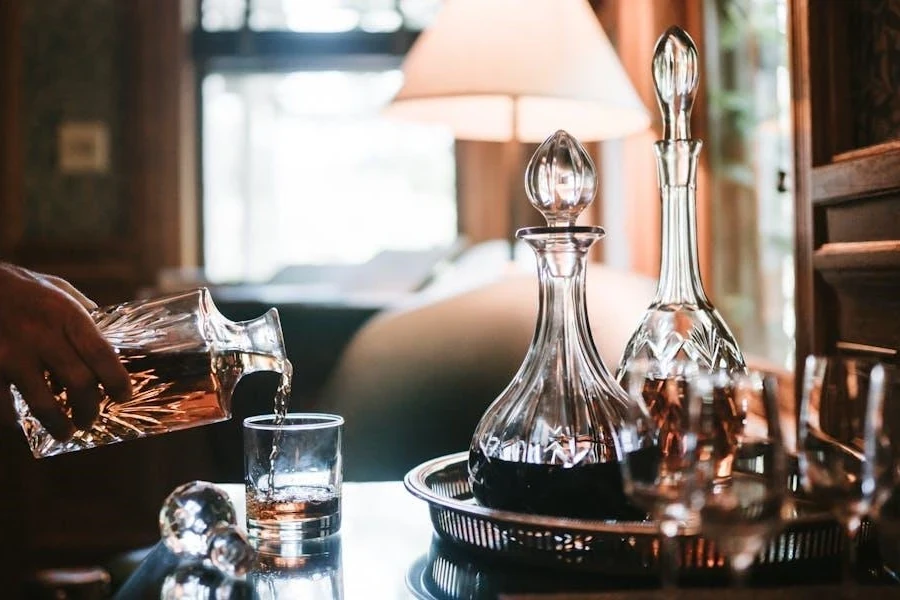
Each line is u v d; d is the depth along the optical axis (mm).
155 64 3232
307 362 1835
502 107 1848
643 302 1468
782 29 1604
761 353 1725
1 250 3170
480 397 1443
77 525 3053
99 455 3051
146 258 3229
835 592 629
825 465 647
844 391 667
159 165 3240
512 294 1508
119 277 3219
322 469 876
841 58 1031
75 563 2945
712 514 595
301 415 942
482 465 807
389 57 3613
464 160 3682
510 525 707
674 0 2125
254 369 912
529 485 773
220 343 887
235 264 3738
